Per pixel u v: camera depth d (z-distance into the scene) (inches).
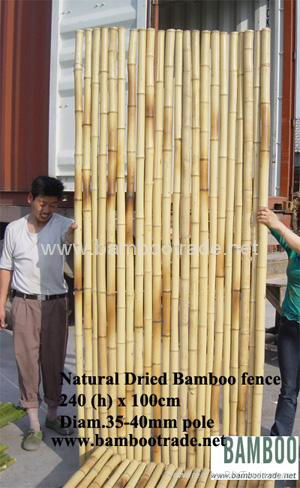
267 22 239.8
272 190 236.8
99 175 116.8
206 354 116.5
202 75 111.7
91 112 116.3
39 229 143.6
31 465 132.7
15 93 238.7
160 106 113.3
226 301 114.9
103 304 118.9
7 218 247.0
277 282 193.3
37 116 231.0
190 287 115.1
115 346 119.3
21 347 142.3
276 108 236.5
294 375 132.8
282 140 236.7
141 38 112.9
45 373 146.9
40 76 229.6
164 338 117.0
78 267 119.4
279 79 235.3
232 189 113.1
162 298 116.8
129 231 116.5
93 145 116.6
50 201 139.0
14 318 143.2
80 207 118.3
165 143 113.6
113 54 114.6
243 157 112.3
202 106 112.1
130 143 114.8
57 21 208.5
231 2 251.3
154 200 114.8
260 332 114.1
